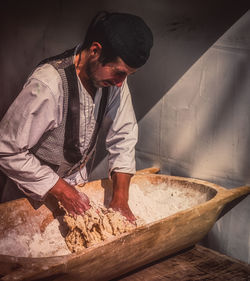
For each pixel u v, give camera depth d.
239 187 1.88
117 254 1.46
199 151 2.03
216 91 1.91
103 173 2.39
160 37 2.04
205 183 1.94
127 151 1.87
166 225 1.58
